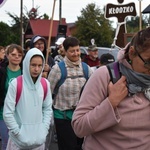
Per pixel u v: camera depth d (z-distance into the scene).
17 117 3.97
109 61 5.90
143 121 2.27
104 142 2.32
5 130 4.99
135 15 10.02
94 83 2.32
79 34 48.31
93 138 2.37
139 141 2.28
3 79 4.96
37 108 3.99
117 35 10.25
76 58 4.82
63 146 4.83
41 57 3.96
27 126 3.94
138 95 2.28
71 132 4.77
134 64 2.24
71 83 4.78
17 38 49.94
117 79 2.29
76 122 2.32
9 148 4.04
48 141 5.55
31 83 3.94
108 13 10.23
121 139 2.29
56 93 4.84
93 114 2.25
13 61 5.07
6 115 3.89
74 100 4.78
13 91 3.90
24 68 3.95
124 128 2.27
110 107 2.21
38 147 4.07
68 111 4.78
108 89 2.29
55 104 4.84
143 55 2.19
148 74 2.23
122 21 10.17
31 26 50.62
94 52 9.14
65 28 11.70
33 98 3.96
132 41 2.28
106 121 2.23
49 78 4.85
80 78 4.83
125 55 2.30
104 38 48.00
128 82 2.26
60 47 7.95
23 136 3.91
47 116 4.15
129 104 2.26
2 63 5.33
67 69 4.82
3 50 7.91
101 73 2.32
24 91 3.92
